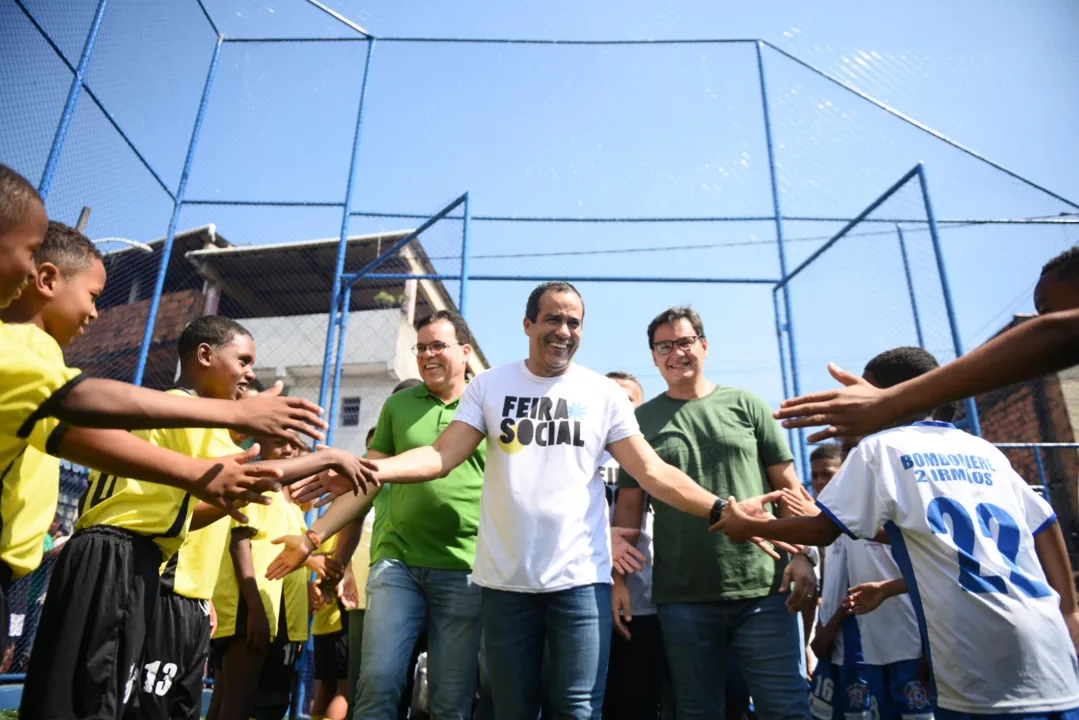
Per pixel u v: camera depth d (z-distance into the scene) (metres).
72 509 6.57
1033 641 1.88
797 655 2.60
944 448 2.13
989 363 1.37
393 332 13.24
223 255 13.30
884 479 2.11
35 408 1.37
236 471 1.72
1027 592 1.93
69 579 1.95
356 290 13.84
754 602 2.61
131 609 2.01
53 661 1.86
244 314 14.34
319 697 3.89
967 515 2.01
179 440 2.29
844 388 1.54
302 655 4.20
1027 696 1.85
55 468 1.81
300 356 13.20
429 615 2.83
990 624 1.89
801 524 2.26
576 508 2.27
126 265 7.90
